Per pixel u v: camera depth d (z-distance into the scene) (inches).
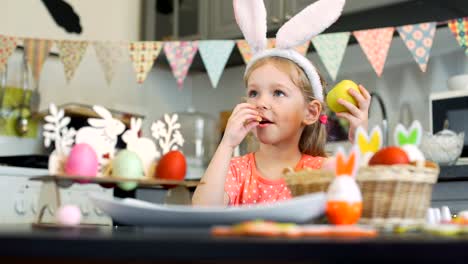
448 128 89.0
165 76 135.6
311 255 15.6
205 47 72.4
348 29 108.1
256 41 48.0
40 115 105.7
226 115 132.2
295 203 22.2
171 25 125.5
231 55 123.0
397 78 110.7
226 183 49.8
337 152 26.8
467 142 86.8
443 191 81.3
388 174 26.4
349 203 24.5
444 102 89.9
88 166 29.4
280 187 48.8
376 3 93.5
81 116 97.8
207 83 139.8
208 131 133.4
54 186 28.5
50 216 32.0
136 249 15.5
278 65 47.8
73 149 29.7
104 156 32.3
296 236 17.4
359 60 115.9
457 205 80.0
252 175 50.7
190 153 129.5
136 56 72.7
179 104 138.7
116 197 37.4
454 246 16.0
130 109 125.5
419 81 108.0
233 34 115.4
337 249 15.6
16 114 103.7
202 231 20.0
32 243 16.0
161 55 122.6
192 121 131.6
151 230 21.9
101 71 119.6
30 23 108.4
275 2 108.5
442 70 105.4
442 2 90.7
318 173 28.3
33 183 84.7
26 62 105.2
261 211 22.4
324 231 18.1
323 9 42.1
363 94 43.3
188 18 123.6
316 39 68.7
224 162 44.1
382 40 66.5
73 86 114.0
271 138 47.6
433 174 28.0
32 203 84.1
